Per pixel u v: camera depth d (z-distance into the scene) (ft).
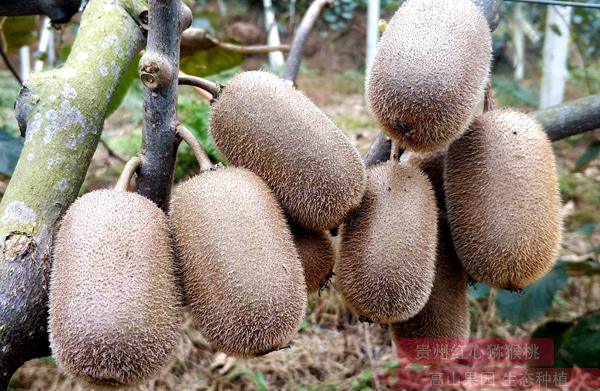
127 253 0.92
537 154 1.10
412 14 1.05
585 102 1.52
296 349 2.14
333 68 7.00
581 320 1.78
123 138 3.51
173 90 1.05
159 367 0.93
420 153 1.11
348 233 1.07
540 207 1.08
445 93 1.00
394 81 1.02
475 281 1.23
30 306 0.98
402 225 1.05
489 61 1.07
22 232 1.00
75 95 1.14
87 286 0.90
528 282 1.10
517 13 5.88
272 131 1.03
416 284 1.05
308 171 1.02
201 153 1.07
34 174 1.06
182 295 0.97
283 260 0.97
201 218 0.97
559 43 4.88
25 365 1.91
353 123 4.37
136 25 1.29
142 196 1.01
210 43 2.08
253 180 1.02
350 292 1.06
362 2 7.24
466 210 1.10
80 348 0.89
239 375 2.01
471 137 1.12
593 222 3.03
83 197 0.99
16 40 2.44
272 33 4.80
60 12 1.58
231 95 1.07
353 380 2.01
